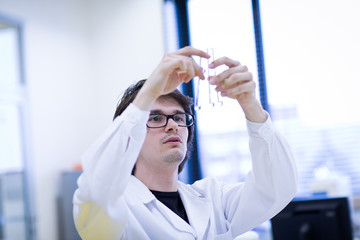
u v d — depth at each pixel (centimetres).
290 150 135
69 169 458
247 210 145
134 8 485
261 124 128
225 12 447
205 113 441
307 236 177
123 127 112
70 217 430
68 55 474
